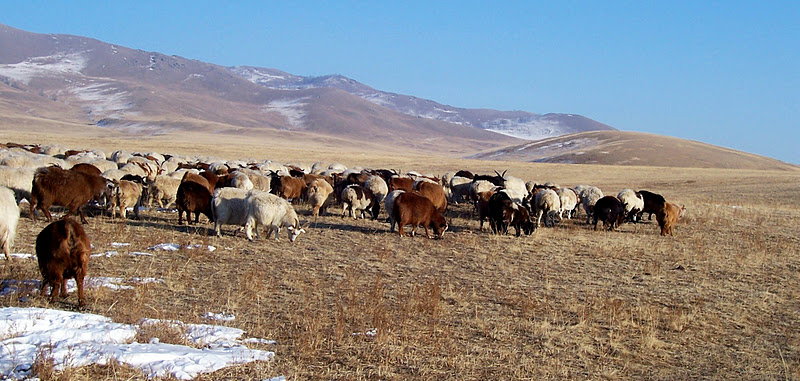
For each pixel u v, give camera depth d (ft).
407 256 49.29
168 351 24.67
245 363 24.58
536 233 62.44
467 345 28.96
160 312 30.30
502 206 60.49
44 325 26.40
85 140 260.01
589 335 31.45
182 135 578.25
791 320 35.88
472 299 37.17
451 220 70.90
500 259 49.67
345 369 25.13
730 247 59.06
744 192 133.69
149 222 56.90
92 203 64.64
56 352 23.21
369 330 29.78
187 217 56.90
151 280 36.50
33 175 55.36
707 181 163.94
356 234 57.93
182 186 56.29
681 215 77.66
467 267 46.39
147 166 90.12
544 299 38.01
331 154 261.44
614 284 42.80
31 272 35.63
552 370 26.43
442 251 51.98
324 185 69.41
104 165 82.99
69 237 30.04
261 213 50.67
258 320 30.14
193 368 23.31
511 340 30.07
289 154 248.73
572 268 47.44
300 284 38.09
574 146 564.30
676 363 28.37
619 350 29.48
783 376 27.20
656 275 45.98
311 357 26.11
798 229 72.59
